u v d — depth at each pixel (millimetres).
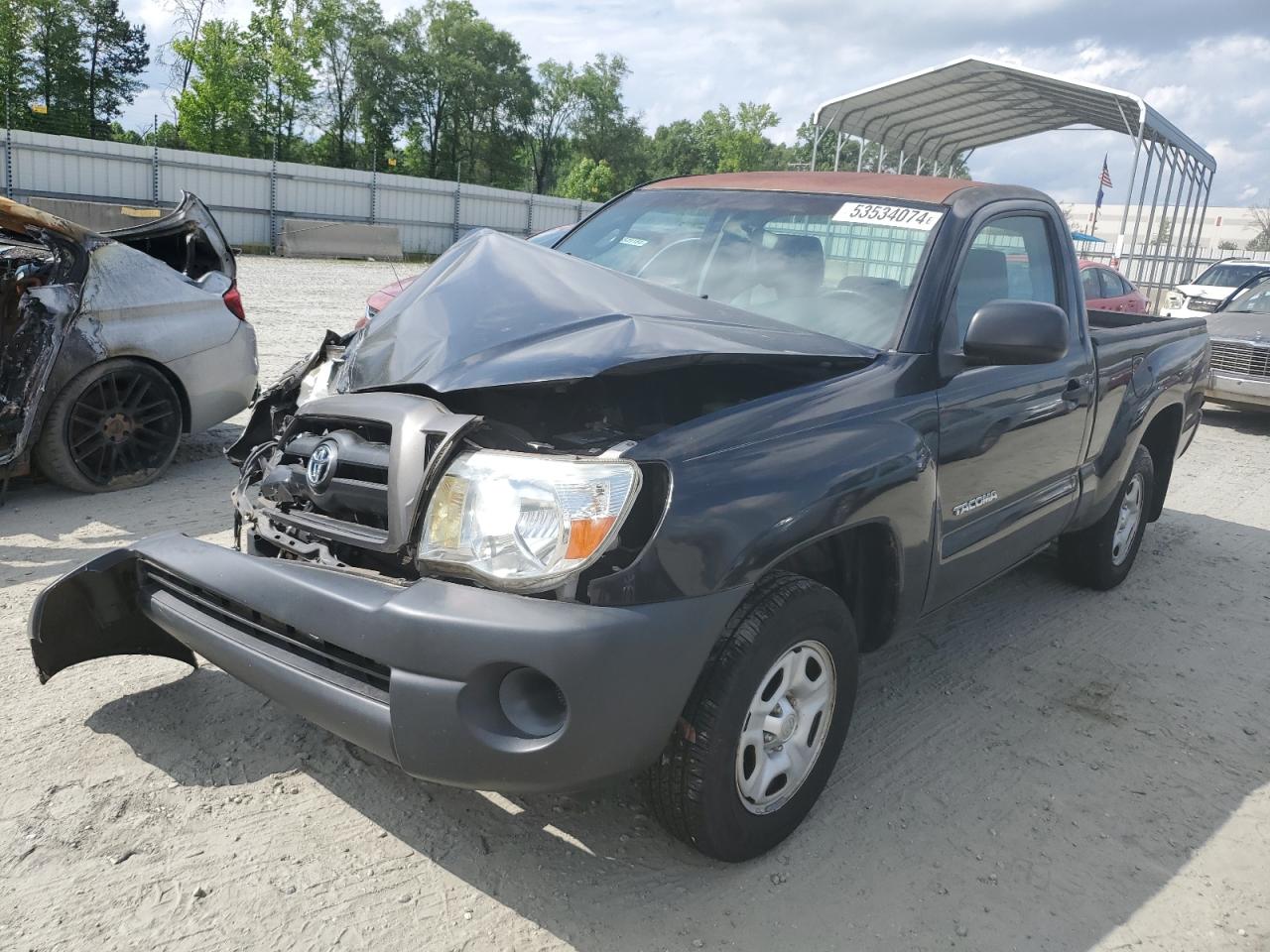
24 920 2223
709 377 2744
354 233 31375
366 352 2785
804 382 2824
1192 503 6980
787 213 3525
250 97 52938
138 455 5477
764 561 2309
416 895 2400
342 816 2678
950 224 3285
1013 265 3678
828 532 2477
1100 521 4691
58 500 5172
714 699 2297
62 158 29188
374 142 66188
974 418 3160
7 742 2914
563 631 2029
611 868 2553
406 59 65250
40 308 4828
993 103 18625
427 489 2268
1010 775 3164
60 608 2764
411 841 2598
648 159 82250
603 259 3703
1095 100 17297
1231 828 2959
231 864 2459
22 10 54500
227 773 2832
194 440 6609
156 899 2318
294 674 2285
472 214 38188
